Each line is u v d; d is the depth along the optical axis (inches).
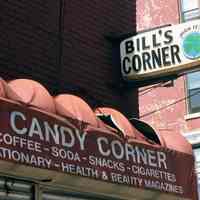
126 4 488.4
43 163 299.9
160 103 713.6
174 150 378.9
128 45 445.4
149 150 361.7
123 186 341.4
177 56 422.3
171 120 697.0
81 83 427.8
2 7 383.9
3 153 281.9
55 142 309.6
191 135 645.3
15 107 294.7
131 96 464.1
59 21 425.1
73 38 432.5
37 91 318.7
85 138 327.3
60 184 331.6
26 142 294.2
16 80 324.5
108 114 366.6
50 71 407.5
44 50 407.5
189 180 379.9
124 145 347.9
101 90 442.3
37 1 411.8
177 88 704.4
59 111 322.7
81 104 342.0
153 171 358.6
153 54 432.8
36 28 405.7
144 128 386.9
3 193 308.0
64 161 311.0
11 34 386.0
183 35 422.3
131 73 440.5
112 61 456.4
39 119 305.4
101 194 356.2
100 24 458.0
